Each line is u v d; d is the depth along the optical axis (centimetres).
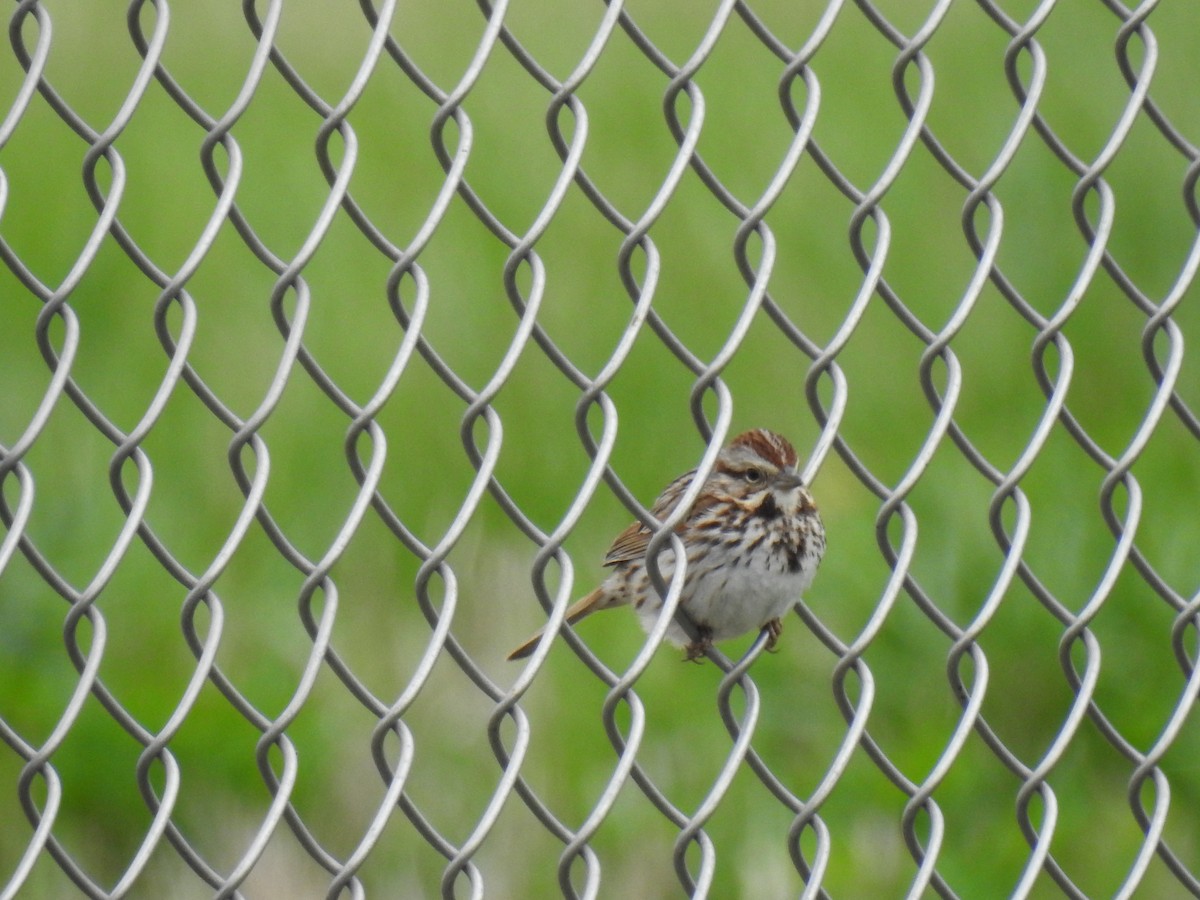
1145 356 601
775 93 1666
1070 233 1473
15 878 458
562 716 1059
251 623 1134
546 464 1298
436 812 1000
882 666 1116
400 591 1177
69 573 1143
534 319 517
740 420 1358
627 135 1611
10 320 1397
